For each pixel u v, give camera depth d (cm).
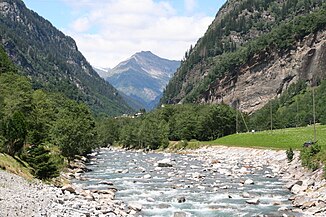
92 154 13538
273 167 8244
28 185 4238
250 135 14275
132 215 3875
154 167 8888
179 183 6197
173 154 14125
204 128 17588
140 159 11500
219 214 4097
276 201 4688
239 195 5100
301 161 7000
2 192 3472
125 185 6003
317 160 6188
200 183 6175
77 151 8888
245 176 6988
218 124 17738
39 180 4988
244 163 9381
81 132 8988
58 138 8512
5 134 5459
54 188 4516
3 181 4003
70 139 8556
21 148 5684
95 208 3778
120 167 8919
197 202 4716
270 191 5372
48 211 3111
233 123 18225
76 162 8819
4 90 10256
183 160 10775
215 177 6888
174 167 8756
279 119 19788
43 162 5191
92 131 12812
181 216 3944
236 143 13625
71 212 3297
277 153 9762
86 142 10375
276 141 11900
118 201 4484
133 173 7638
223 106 18962
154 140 17100
